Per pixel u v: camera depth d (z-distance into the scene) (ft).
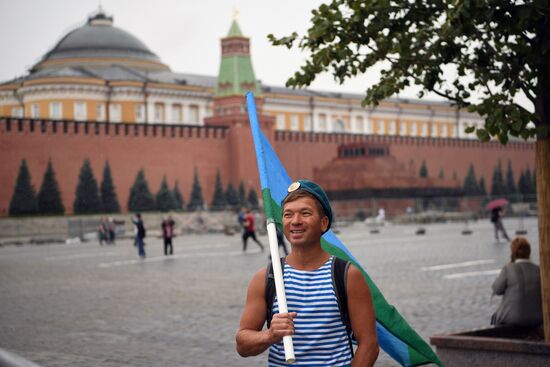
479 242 115.44
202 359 33.40
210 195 265.95
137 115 328.70
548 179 24.45
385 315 15.79
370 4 23.72
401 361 16.08
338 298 12.27
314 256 12.67
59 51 355.77
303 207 12.53
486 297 51.42
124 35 364.17
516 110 23.03
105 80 324.60
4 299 60.03
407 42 26.08
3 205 223.30
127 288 65.26
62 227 223.71
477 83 25.99
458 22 21.04
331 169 289.33
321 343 12.15
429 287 58.44
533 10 20.58
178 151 258.37
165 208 244.83
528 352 24.27
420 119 428.97
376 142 290.97
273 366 12.39
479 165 333.01
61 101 316.81
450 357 25.85
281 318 11.86
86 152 238.68
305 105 382.01
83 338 39.78
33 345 38.01
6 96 332.60
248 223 111.14
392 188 285.43
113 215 229.45
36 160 230.07
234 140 272.10
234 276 73.56
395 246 112.06
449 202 223.71
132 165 247.50
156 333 40.73
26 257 121.60
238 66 279.08
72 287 67.87
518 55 23.57
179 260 98.84
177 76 366.02
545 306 24.75
